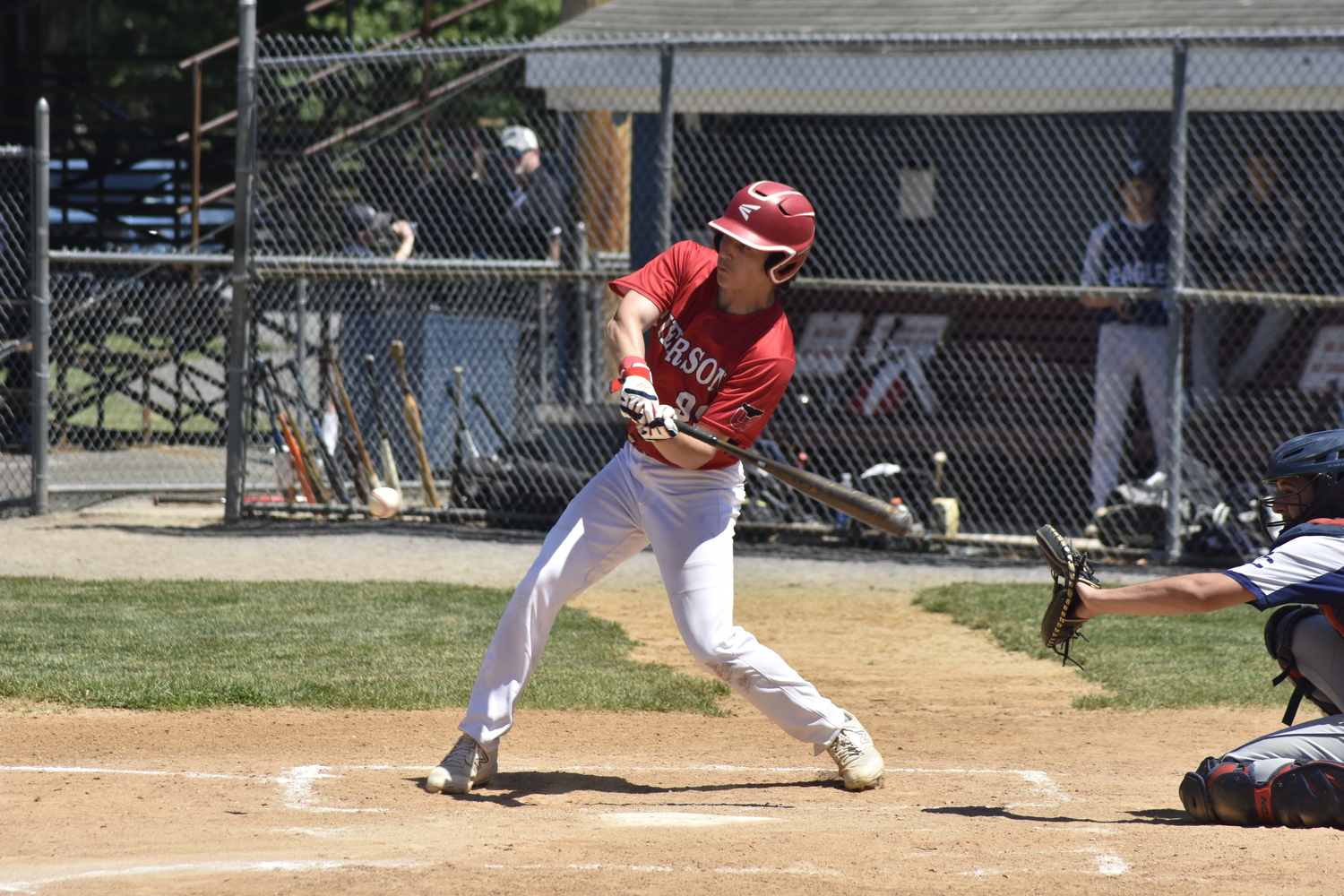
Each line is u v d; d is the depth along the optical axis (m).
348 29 61.34
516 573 31.75
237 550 33.84
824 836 13.12
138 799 14.75
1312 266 36.31
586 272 36.44
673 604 15.51
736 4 45.12
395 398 44.19
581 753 18.14
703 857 12.12
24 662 21.70
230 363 37.34
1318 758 14.00
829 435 39.97
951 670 23.78
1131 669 23.41
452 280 40.72
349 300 44.88
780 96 40.91
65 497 41.88
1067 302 40.12
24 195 47.59
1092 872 11.61
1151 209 35.28
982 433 39.25
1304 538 13.43
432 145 47.72
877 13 42.94
